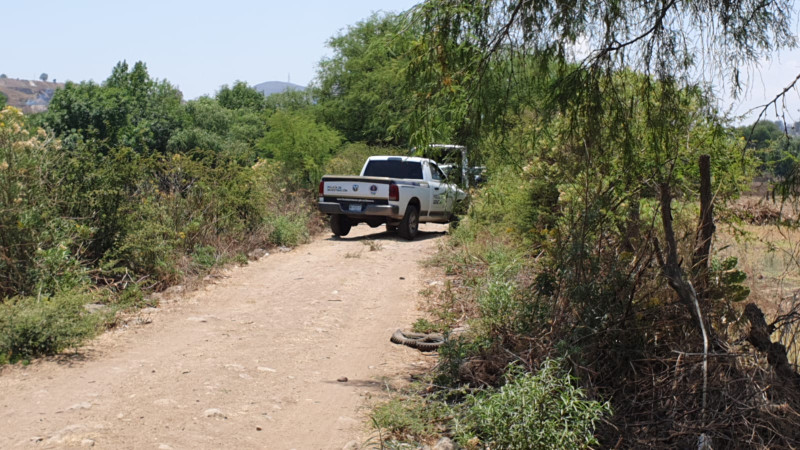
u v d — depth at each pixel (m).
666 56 6.55
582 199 6.86
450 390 5.80
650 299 5.82
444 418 5.51
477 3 6.32
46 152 10.20
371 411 5.73
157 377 6.35
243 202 14.35
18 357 6.80
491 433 4.76
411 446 5.01
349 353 7.55
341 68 32.88
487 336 6.70
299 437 5.16
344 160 21.92
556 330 5.96
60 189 10.30
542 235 7.54
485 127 6.57
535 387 4.74
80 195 10.36
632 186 6.88
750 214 8.20
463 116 6.59
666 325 5.75
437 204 17.62
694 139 7.90
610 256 6.33
